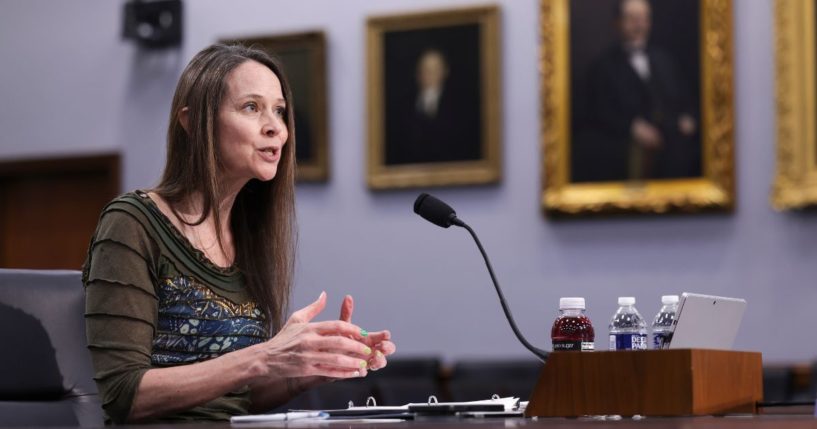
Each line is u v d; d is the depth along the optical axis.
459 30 11.07
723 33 10.28
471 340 10.88
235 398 4.29
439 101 11.08
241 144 4.18
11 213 12.74
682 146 10.38
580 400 3.39
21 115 12.43
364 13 11.41
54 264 12.55
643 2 10.55
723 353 3.56
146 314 3.87
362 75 11.36
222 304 4.19
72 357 4.24
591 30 10.70
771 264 10.15
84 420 4.15
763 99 10.26
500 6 11.05
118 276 3.85
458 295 10.95
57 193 12.60
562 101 10.72
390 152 11.19
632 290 10.49
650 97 10.50
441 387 9.82
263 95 4.23
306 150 11.38
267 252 4.45
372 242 11.23
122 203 4.02
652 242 10.48
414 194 11.16
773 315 10.12
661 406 3.33
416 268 11.09
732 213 10.26
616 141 10.57
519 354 10.70
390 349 3.90
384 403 7.72
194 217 4.22
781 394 8.88
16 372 4.09
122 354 3.74
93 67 12.23
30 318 4.17
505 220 10.90
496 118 10.90
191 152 4.18
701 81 10.36
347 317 3.97
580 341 3.98
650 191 10.42
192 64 4.29
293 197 4.55
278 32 11.61
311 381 4.44
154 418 3.67
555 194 10.67
